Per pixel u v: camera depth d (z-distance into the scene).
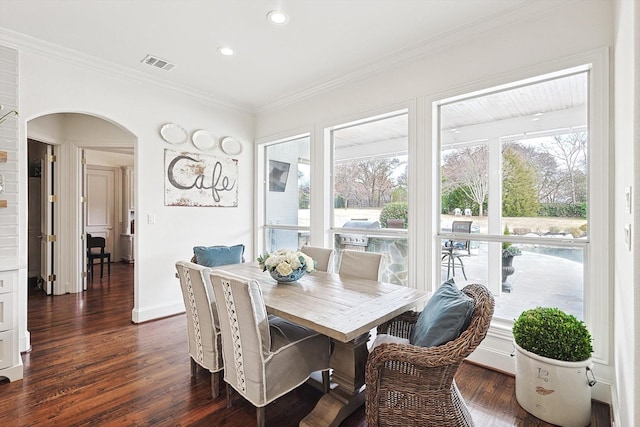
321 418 1.78
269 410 1.95
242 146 4.38
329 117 3.59
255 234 4.49
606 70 1.97
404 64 2.94
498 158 2.56
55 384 2.18
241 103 4.22
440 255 2.83
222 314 1.84
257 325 1.66
